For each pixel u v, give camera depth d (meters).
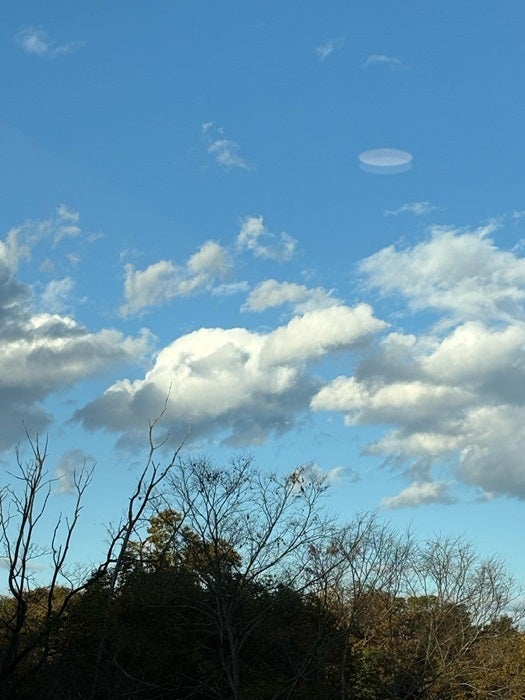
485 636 47.41
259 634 39.47
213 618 37.34
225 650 39.81
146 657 38.16
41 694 36.88
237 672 36.50
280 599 39.16
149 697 38.50
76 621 38.88
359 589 42.44
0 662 36.16
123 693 36.44
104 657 38.22
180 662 39.22
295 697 39.28
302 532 39.75
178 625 38.94
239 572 38.84
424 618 46.19
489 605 47.50
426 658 43.91
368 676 42.75
